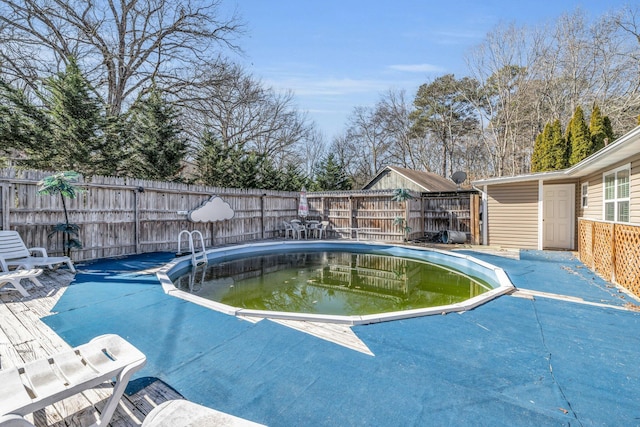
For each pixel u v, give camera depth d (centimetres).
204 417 159
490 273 684
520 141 2134
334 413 209
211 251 924
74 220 732
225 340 317
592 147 1108
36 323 359
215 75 1545
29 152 907
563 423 200
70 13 1229
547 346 306
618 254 530
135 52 1405
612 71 1664
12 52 1151
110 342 233
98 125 943
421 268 855
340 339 320
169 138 1169
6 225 622
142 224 873
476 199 1108
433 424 199
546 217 1020
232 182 1435
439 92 2631
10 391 173
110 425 200
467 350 297
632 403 220
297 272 802
